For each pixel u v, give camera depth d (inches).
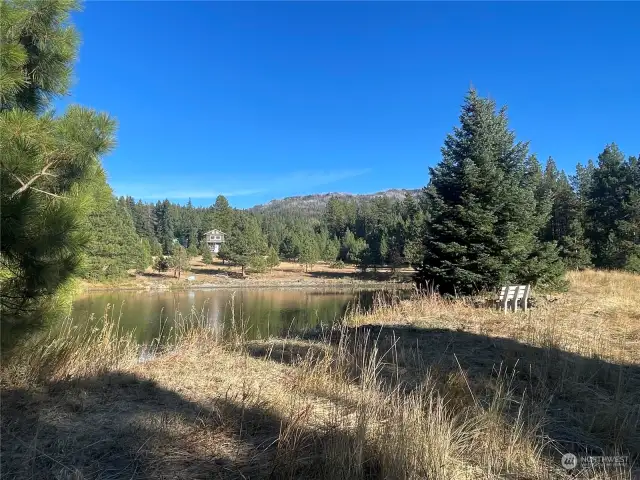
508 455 128.3
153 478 111.2
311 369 200.4
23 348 180.2
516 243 539.5
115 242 1576.0
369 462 120.6
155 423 141.4
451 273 553.3
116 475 111.8
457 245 540.7
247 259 2121.1
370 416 139.6
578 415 162.7
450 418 145.9
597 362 220.7
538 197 757.3
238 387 182.2
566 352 246.2
